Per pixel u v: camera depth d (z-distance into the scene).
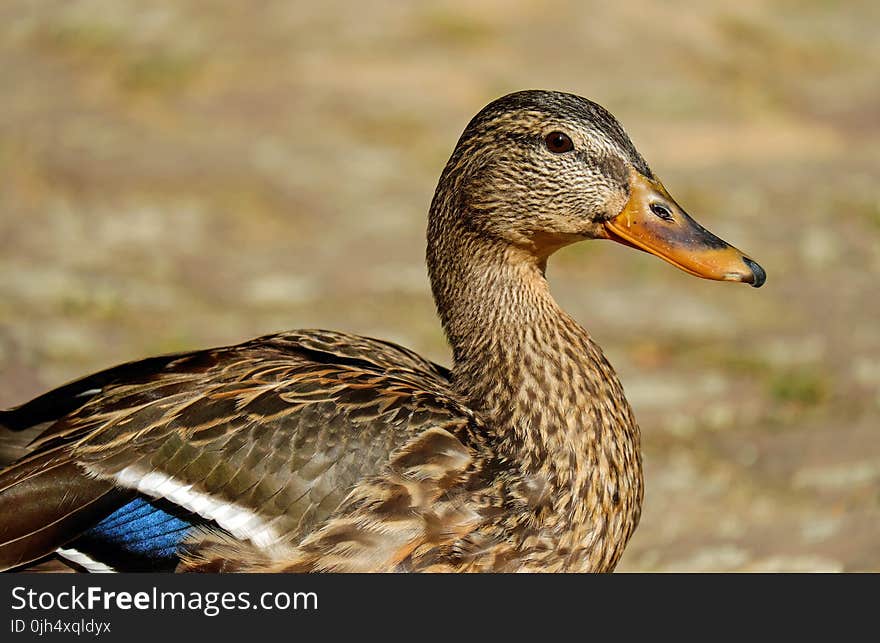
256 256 17.50
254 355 7.52
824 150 24.17
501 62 25.53
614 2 28.84
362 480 6.79
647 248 7.57
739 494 11.24
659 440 12.50
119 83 23.58
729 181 21.84
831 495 11.04
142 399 7.04
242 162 20.45
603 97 24.70
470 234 7.66
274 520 6.72
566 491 7.11
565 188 7.50
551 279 17.30
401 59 25.16
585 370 7.42
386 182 20.41
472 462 6.99
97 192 19.03
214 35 25.62
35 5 26.78
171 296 15.77
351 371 7.28
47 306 14.91
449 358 14.23
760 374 14.25
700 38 28.38
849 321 16.06
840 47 30.02
